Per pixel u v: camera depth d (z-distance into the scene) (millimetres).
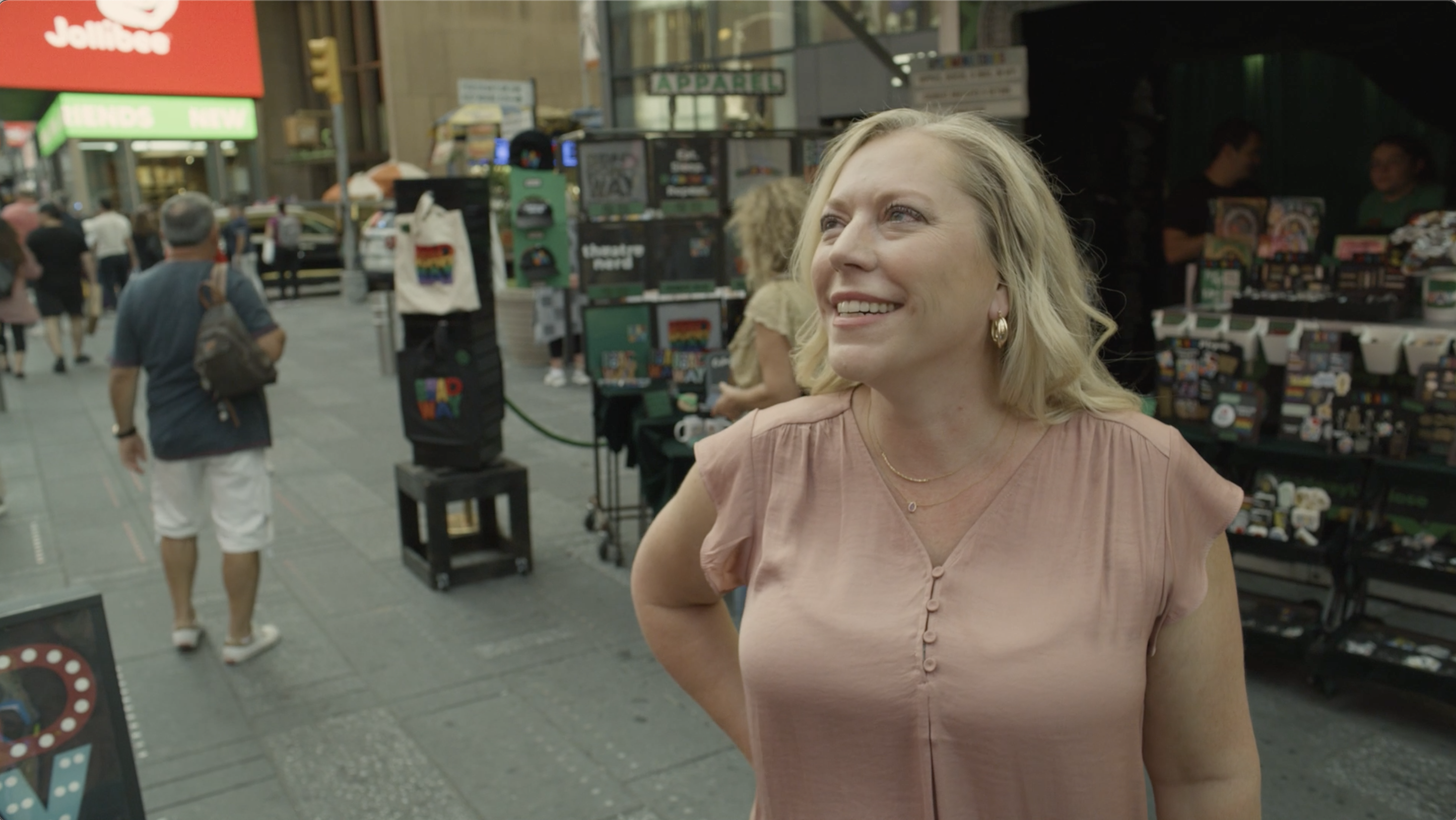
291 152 39594
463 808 3219
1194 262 4723
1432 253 3742
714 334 4973
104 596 4957
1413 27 4031
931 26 9492
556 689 3959
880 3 9844
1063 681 1080
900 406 1209
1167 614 1133
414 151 30672
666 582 1441
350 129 39594
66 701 2209
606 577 5113
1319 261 4031
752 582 1295
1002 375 1198
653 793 3277
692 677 1446
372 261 13773
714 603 1483
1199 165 5188
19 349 10969
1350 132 4734
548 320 9430
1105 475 1160
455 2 30516
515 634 4461
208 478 4293
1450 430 3643
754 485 1314
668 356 4941
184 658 4270
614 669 4125
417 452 5059
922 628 1145
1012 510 1175
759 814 1307
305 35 40406
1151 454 1153
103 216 15742
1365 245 3926
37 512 6293
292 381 10531
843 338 1164
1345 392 3811
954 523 1198
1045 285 1205
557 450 7559
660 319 4934
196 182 32938
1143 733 1214
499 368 5113
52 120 6672
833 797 1203
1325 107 4789
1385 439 3725
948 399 1202
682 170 4863
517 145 6102
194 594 4953
